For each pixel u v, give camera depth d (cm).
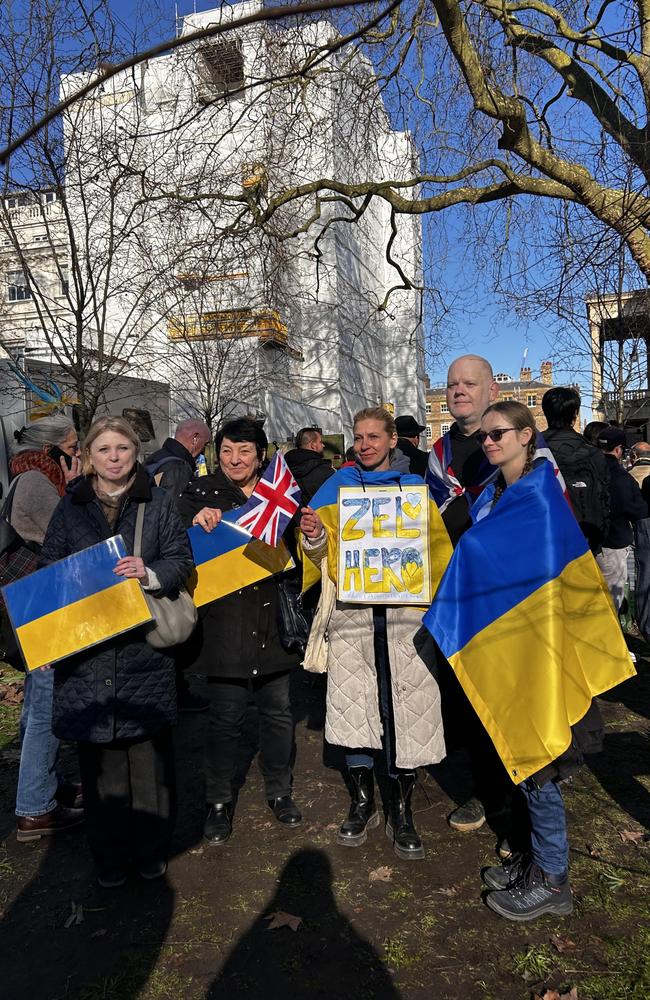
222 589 316
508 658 262
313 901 278
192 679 588
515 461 277
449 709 335
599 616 266
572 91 699
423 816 346
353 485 320
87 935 261
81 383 625
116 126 677
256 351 1591
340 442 1413
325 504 323
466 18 596
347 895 281
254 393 1584
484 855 308
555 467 285
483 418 279
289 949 251
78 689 268
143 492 277
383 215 2491
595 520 387
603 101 663
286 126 801
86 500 273
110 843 286
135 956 249
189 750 439
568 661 258
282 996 229
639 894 277
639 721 462
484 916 266
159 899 282
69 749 444
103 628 256
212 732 326
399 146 907
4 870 307
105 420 273
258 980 236
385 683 316
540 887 264
